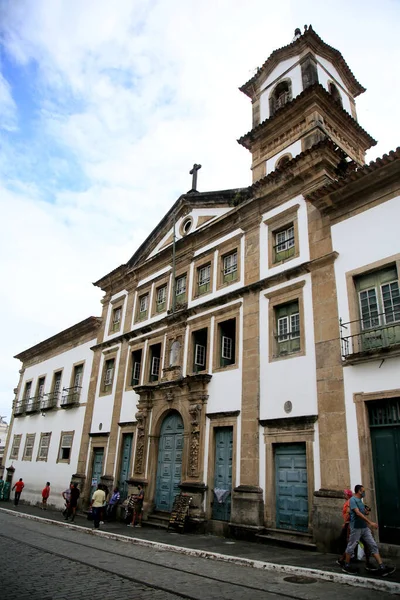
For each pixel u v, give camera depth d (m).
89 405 21.62
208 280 16.98
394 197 11.38
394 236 11.09
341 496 10.13
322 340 11.83
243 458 12.88
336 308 11.78
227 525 12.62
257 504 11.93
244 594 6.33
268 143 16.77
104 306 23.58
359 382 10.64
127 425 18.50
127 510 15.97
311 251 13.03
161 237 20.84
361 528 7.77
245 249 15.48
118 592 6.31
